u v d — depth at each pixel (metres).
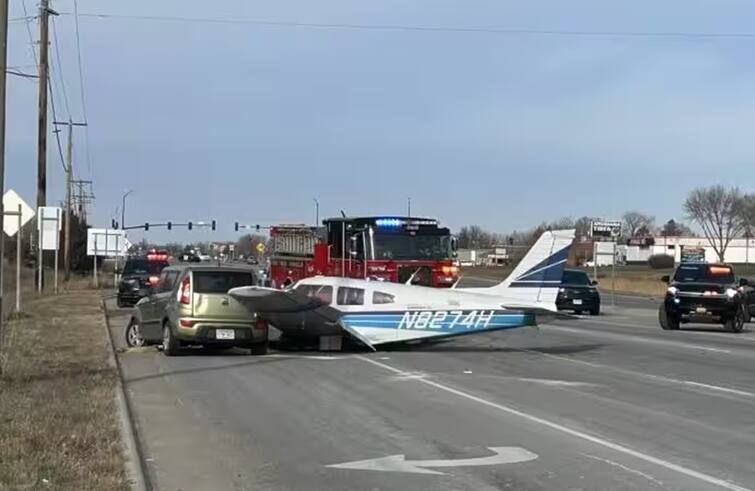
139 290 33.28
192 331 17.19
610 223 58.25
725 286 27.14
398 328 18.59
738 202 129.00
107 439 8.59
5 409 9.90
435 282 25.25
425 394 12.65
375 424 10.29
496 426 10.18
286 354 18.27
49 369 13.81
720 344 21.77
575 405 11.74
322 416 10.82
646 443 9.26
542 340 22.47
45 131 41.44
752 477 7.82
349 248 25.81
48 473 7.17
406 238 25.19
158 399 12.06
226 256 112.31
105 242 53.91
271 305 17.75
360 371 15.38
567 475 7.84
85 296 39.69
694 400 12.28
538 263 18.97
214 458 8.48
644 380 14.45
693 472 7.97
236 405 11.62
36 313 26.86
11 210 24.62
